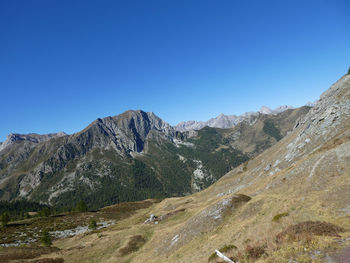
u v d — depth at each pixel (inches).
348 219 585.6
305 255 429.4
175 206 3956.7
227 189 3870.6
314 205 826.8
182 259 1055.6
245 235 858.8
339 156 1439.5
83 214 4658.0
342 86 3319.4
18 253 2034.9
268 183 2028.8
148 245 1772.9
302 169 1697.8
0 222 3978.8
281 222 769.6
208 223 1407.5
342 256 390.9
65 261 1728.6
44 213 4933.6
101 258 1743.4
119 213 4662.9
